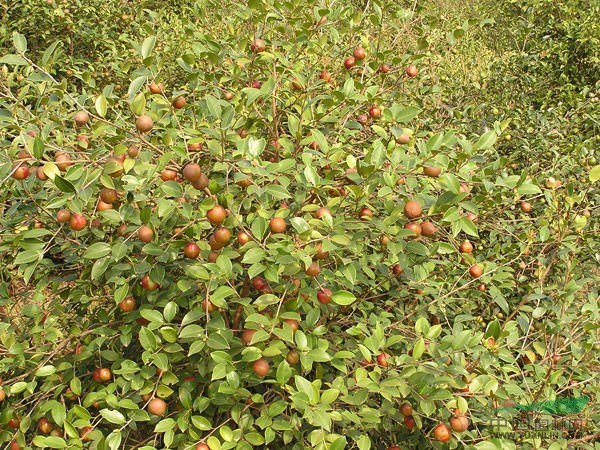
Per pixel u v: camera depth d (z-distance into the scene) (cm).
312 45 375
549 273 387
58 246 301
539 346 273
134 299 279
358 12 389
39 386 293
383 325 289
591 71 682
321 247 232
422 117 502
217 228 222
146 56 278
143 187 228
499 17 971
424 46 410
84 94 313
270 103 353
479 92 608
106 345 289
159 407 222
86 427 231
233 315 293
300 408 199
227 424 261
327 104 312
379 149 243
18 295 308
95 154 226
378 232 258
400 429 282
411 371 218
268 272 211
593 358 274
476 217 314
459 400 211
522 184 271
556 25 732
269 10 363
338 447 183
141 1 773
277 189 223
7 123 274
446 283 324
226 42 389
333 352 274
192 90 332
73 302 293
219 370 208
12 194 276
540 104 635
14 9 653
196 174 204
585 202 397
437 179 237
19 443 237
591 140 482
